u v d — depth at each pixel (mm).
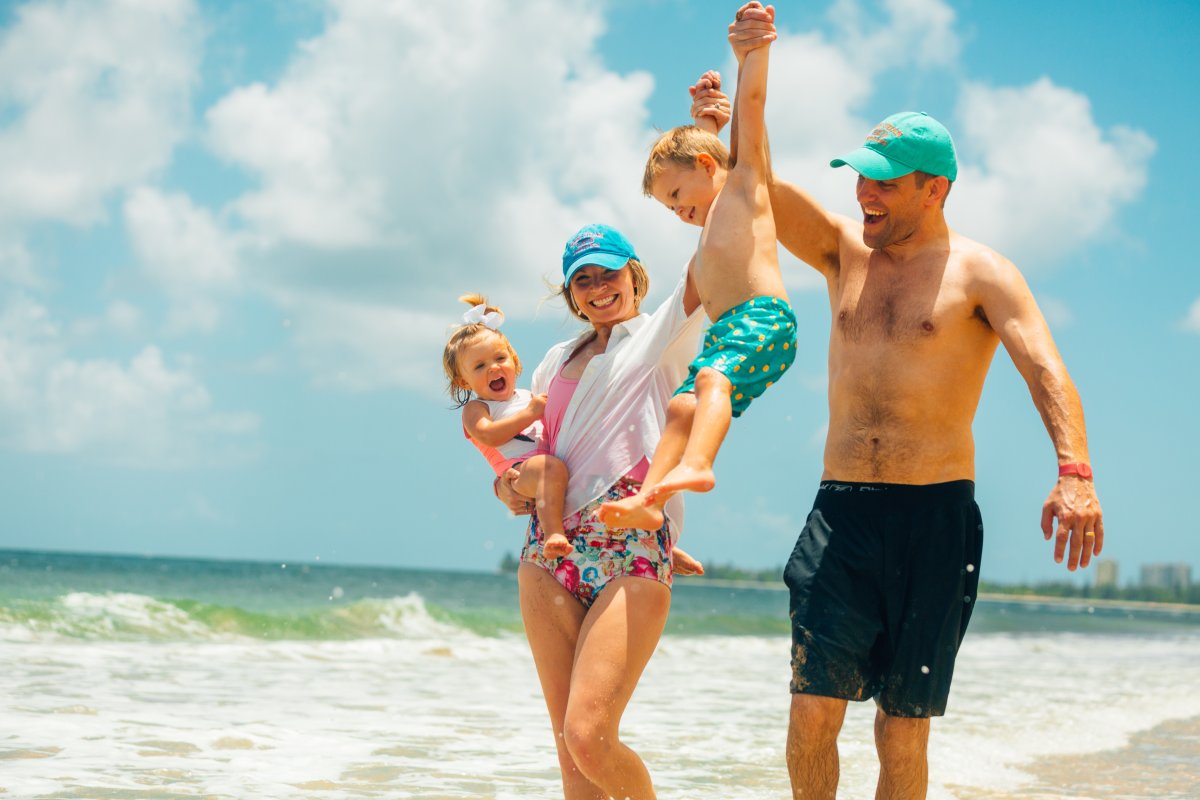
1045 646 21141
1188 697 9867
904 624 3172
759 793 4664
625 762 3020
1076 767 5828
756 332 3004
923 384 3242
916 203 3309
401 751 5293
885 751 3223
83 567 45719
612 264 3375
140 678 7828
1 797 3826
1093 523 2893
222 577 38406
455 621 16109
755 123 3311
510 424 3514
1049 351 3109
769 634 21203
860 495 3262
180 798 3977
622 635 3055
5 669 7844
